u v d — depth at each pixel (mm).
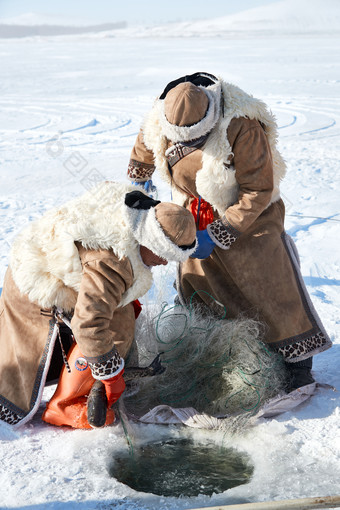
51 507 2359
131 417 3002
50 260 2752
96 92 20719
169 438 2871
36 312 2877
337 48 46094
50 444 2795
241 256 3182
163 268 4848
